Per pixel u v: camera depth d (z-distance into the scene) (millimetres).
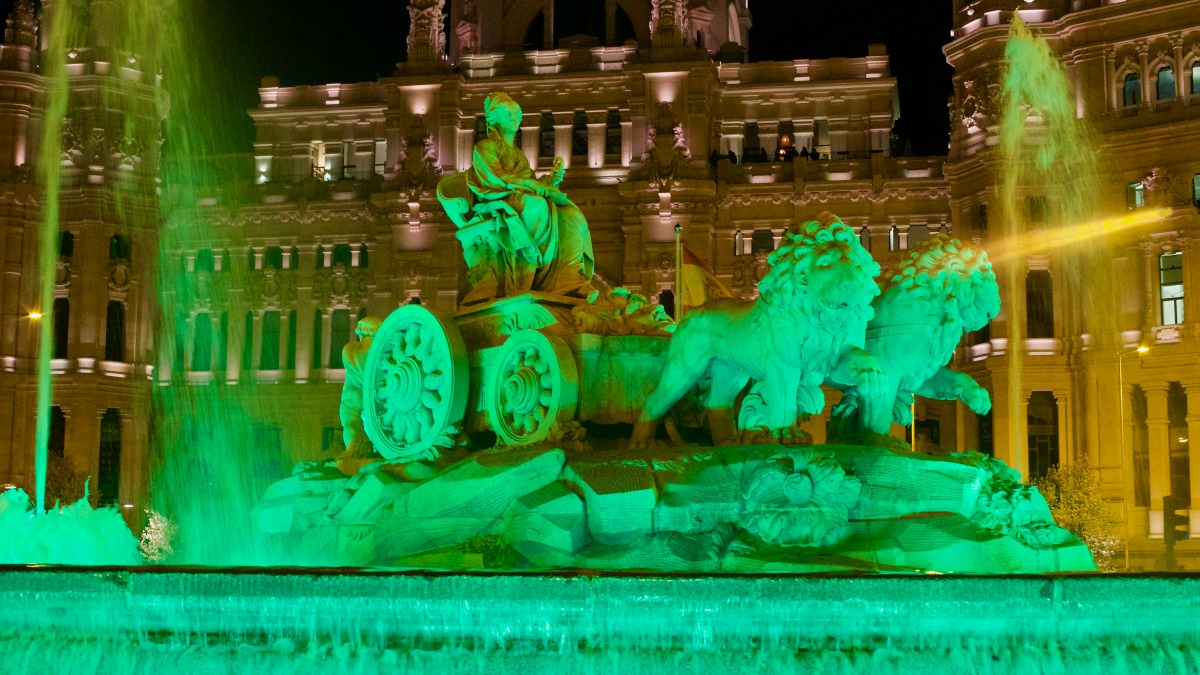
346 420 18188
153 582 10922
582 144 73312
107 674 10812
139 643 10914
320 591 10711
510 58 74750
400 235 72750
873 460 13961
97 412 69312
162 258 77188
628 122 72375
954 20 66875
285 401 75250
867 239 69625
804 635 10477
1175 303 60531
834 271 14359
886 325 15727
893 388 15727
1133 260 61250
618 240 71500
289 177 77875
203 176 78062
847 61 73188
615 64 73750
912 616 10492
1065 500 55562
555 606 10531
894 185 69188
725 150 73750
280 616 10758
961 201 65688
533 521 13867
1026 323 62719
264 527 17250
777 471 13430
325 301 75375
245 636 10812
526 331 16281
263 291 76250
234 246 77000
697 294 31906
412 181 72438
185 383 76062
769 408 14711
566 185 72000
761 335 14820
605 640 10516
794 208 70375
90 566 11305
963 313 15922
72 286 70250
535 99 73562
